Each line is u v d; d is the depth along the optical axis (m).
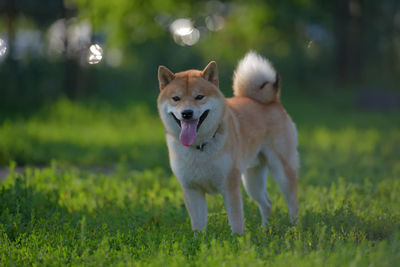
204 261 4.60
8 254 5.06
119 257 4.79
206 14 25.41
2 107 23.14
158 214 6.86
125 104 25.95
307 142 15.65
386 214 6.31
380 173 10.34
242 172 6.33
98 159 12.98
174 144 5.93
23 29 35.94
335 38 37.16
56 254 5.00
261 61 7.36
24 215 6.63
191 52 39.59
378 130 19.00
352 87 34.62
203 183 5.97
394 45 44.31
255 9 24.58
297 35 30.20
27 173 8.98
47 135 15.81
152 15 21.67
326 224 5.99
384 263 4.14
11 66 25.61
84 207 7.44
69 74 26.20
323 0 33.62
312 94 34.56
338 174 10.30
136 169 11.64
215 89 5.87
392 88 36.59
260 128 6.80
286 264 4.30
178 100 5.74
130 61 39.25
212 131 5.73
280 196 8.06
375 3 38.88
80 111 21.36
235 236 5.44
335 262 4.29
